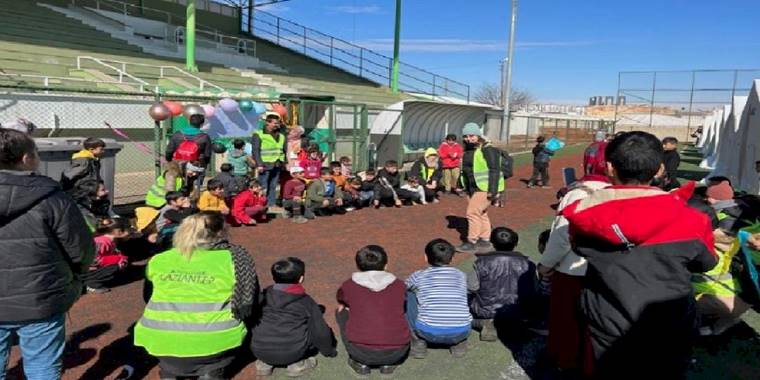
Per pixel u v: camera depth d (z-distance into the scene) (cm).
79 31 1978
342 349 413
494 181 683
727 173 1590
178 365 326
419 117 1898
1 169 256
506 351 413
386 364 369
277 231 800
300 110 1280
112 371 368
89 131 1255
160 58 2056
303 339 365
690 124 3962
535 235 810
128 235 598
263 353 361
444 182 1228
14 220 254
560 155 2567
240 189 829
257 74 2334
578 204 247
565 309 349
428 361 396
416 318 398
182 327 323
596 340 242
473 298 440
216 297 329
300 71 2797
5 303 257
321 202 893
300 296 371
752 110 1335
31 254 258
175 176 668
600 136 945
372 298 371
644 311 224
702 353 408
